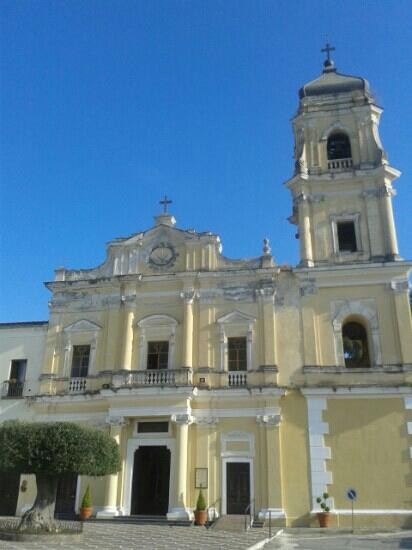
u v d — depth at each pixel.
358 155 34.19
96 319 33.34
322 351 30.12
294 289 31.69
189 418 29.06
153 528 25.02
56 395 31.52
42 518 20.44
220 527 25.39
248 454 28.81
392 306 30.20
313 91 36.53
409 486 26.95
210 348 31.22
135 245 34.47
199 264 33.22
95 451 20.91
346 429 28.31
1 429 21.08
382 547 20.12
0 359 33.62
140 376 30.41
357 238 32.31
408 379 28.61
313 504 27.28
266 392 29.22
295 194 34.12
